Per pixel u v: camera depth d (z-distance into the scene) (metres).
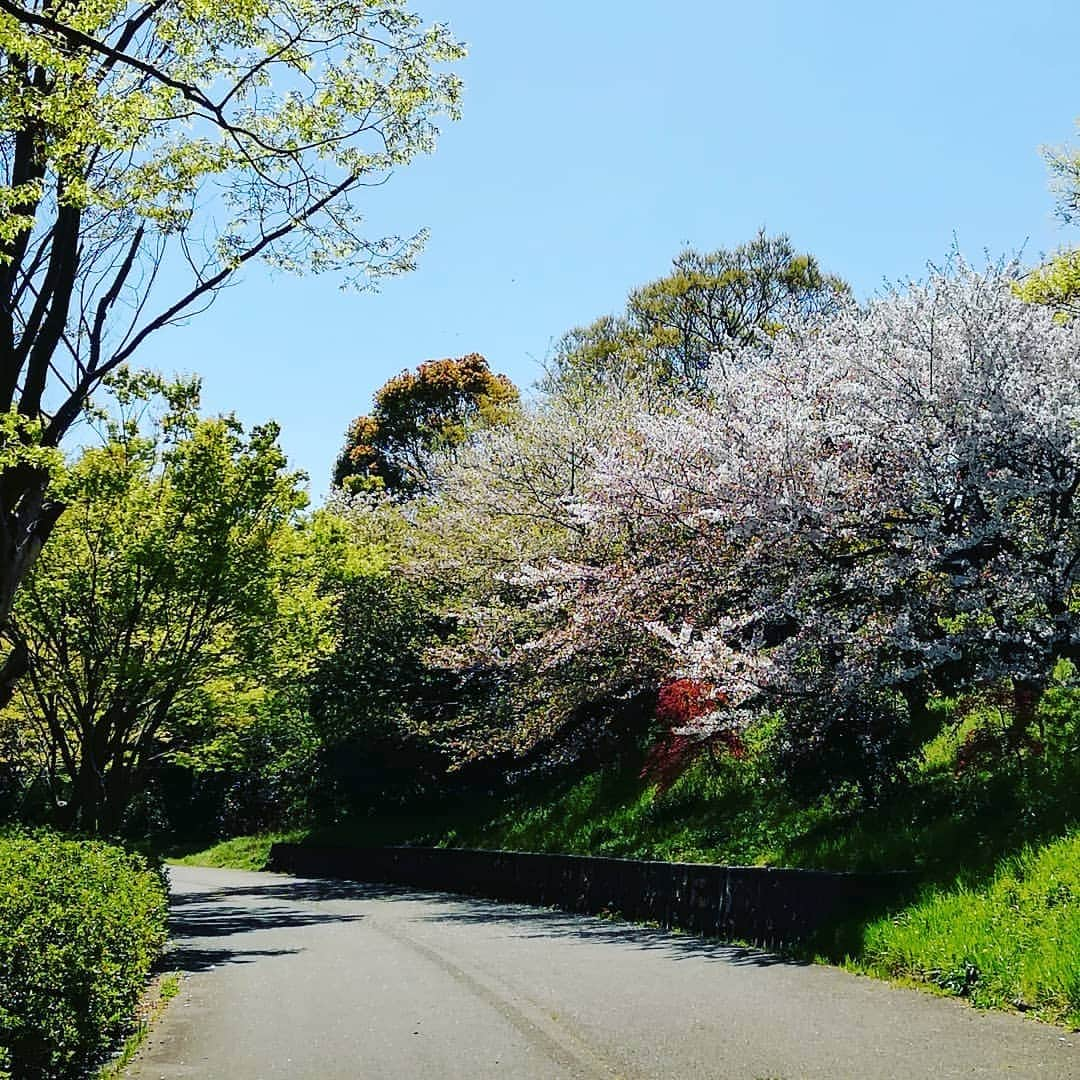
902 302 13.31
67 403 8.84
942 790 12.56
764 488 13.07
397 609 29.19
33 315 8.73
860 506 13.07
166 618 17.77
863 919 10.34
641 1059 6.86
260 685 21.09
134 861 12.71
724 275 37.19
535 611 22.09
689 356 36.97
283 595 19.22
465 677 25.12
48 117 7.99
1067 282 16.78
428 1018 8.60
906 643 11.73
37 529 8.52
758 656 13.67
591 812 20.88
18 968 6.14
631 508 15.85
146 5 8.54
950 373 12.35
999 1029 7.13
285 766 34.97
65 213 8.80
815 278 36.78
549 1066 6.80
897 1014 7.75
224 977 11.48
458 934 14.86
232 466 17.75
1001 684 11.93
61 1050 6.37
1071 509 12.09
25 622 17.27
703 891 13.54
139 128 8.41
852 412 13.23
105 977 7.18
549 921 16.17
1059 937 8.04
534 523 24.34
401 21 8.70
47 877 7.92
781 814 15.27
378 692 28.69
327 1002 9.62
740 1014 8.07
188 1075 6.86
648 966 10.85
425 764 28.75
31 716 20.38
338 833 32.31
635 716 21.89
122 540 17.11
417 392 48.22
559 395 27.25
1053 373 12.24
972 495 12.35
